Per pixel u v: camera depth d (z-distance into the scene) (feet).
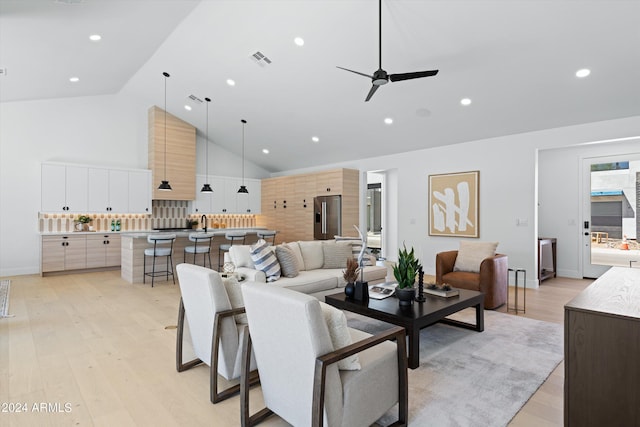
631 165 18.95
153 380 8.08
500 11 11.25
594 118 15.37
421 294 10.54
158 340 10.60
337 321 5.60
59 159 22.76
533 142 17.52
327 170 26.27
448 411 6.83
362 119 20.31
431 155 21.66
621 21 10.59
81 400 7.17
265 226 32.53
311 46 15.24
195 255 22.20
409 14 12.23
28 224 21.65
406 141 21.54
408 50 13.82
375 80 11.43
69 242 21.74
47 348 9.89
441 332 11.45
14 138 21.24
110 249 23.29
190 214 28.63
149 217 26.58
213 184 29.66
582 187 20.57
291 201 29.45
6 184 20.99
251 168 33.30
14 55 14.33
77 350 9.77
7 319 12.64
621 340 4.85
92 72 18.98
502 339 10.77
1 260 20.90
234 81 19.81
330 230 25.66
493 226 18.97
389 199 29.07
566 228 21.15
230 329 7.41
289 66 17.10
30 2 10.47
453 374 8.42
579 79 13.32
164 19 14.71
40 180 21.65
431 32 12.69
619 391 4.87
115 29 14.14
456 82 15.15
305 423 5.42
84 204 22.81
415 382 8.02
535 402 7.22
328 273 14.48
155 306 14.48
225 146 30.83
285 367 5.62
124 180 24.49
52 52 14.80
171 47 17.98
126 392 7.52
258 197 32.91
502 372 8.52
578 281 19.83
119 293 16.81
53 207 21.70
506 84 14.52
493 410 6.87
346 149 24.90
